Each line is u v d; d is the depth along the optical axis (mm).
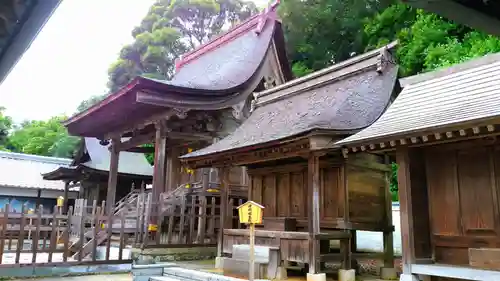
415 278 6934
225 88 15539
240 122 16953
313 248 8562
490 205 6707
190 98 14805
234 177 16406
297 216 10688
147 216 12820
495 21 3750
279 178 11508
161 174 15102
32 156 33281
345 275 8945
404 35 20766
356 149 7727
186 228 14555
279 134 9695
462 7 3545
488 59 7480
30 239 18469
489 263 6258
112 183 19234
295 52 26828
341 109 9508
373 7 24094
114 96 14992
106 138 20266
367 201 9859
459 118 6098
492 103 6215
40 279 9945
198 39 37406
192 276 9438
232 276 9398
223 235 11250
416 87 8555
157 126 15648
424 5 3449
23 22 4543
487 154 6859
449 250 7188
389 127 7320
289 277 9328
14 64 5633
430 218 7500
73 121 18828
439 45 17031
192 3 35625
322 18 24500
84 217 11156
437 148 7539
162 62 34250
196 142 18594
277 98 12914
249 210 7195
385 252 9977
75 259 12320
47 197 30859
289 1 25109
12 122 54250
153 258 12523
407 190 7168
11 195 29734
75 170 23766
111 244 13953
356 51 24609
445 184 7367
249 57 18188
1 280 9531
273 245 9602
